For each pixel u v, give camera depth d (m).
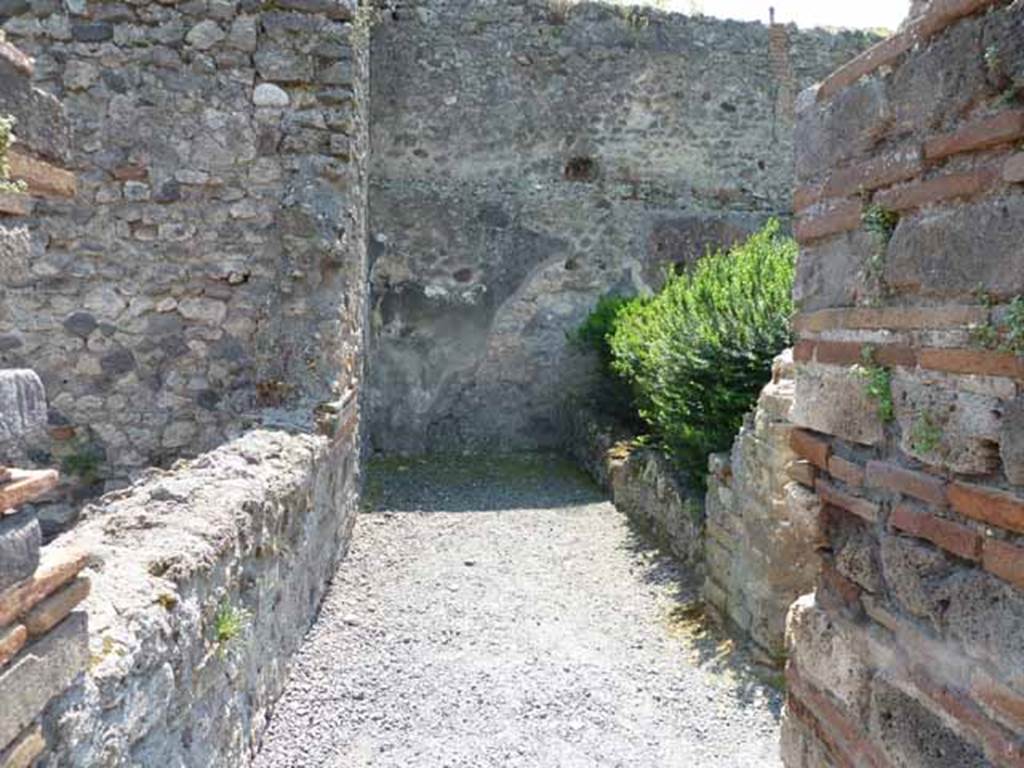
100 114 4.54
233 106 4.60
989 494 1.29
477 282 8.09
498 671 3.55
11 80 1.27
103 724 1.54
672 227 8.46
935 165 1.42
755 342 4.54
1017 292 1.23
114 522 2.34
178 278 4.63
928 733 1.44
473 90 8.02
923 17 1.43
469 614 4.16
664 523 5.16
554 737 3.05
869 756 1.62
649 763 2.90
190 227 4.62
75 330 4.59
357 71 5.08
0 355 4.53
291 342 4.59
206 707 2.21
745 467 3.73
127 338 4.63
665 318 5.55
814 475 1.85
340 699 3.26
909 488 1.48
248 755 2.71
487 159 8.09
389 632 3.92
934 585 1.42
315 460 3.86
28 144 1.33
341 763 2.83
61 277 4.56
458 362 8.09
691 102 8.46
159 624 1.81
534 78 8.13
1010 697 1.24
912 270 1.47
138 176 4.57
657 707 3.28
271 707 3.06
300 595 3.58
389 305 7.92
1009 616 1.25
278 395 4.55
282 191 4.64
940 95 1.39
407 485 6.80
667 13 8.35
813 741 1.86
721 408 4.65
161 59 4.54
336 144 4.68
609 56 8.24
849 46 8.75
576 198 8.27
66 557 1.42
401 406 7.98
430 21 7.93
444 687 3.39
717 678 3.52
